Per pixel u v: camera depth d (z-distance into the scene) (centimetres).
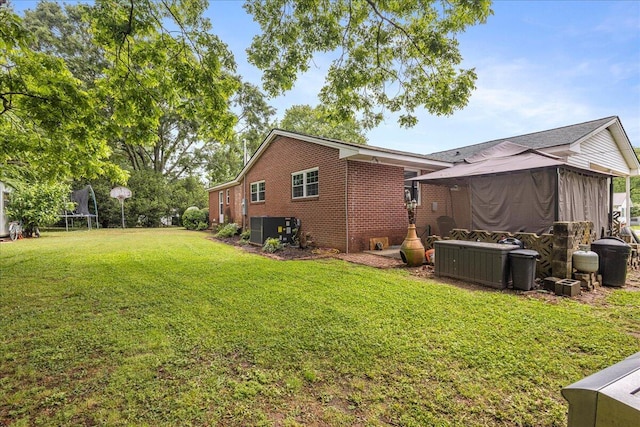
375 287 489
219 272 609
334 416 194
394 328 323
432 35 537
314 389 223
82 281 538
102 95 464
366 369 246
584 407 92
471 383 225
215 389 223
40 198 1349
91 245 1062
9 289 488
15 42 379
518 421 188
